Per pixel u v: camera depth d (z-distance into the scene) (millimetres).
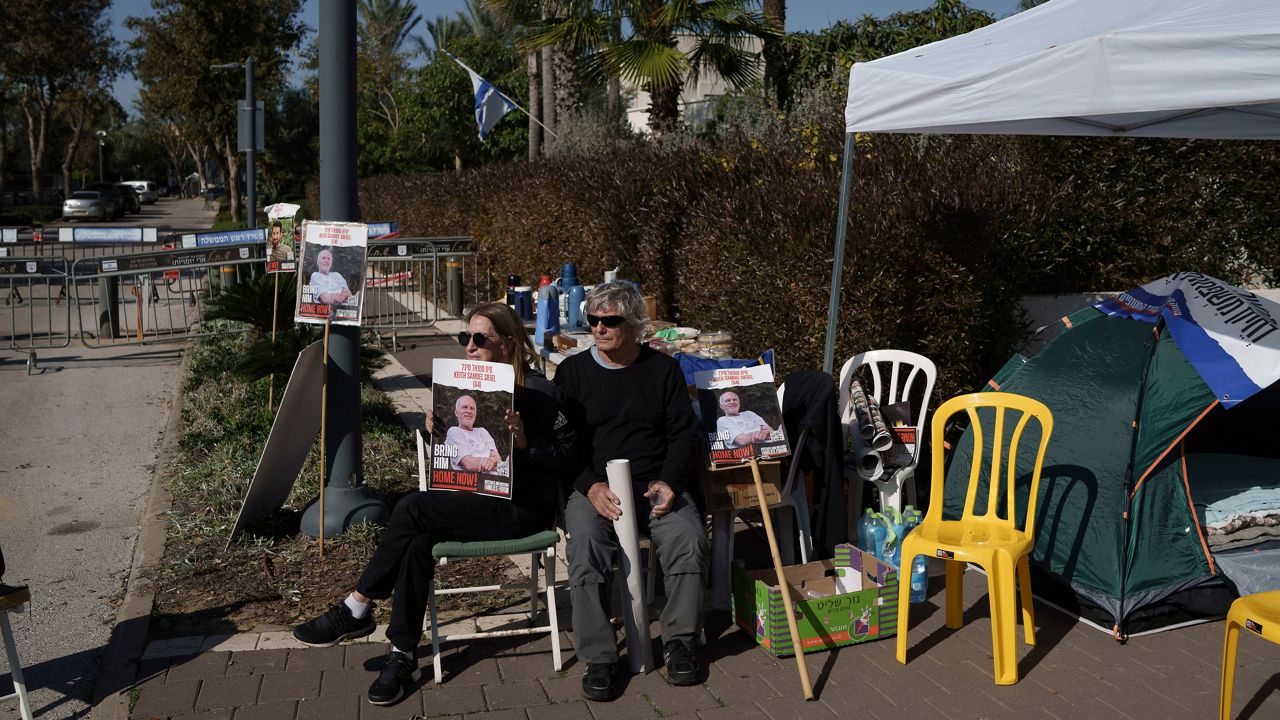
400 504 3961
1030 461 4750
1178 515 4379
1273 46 3164
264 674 3920
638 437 4168
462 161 30547
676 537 3965
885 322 5777
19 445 7508
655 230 8461
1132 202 7469
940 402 5996
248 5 34969
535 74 21156
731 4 12516
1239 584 4293
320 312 5172
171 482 6293
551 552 3996
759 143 8516
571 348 6406
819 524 4828
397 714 3641
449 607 4566
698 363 4930
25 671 4043
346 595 4621
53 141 68312
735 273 6672
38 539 5566
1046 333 6801
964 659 4094
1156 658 4086
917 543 4008
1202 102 3332
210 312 8680
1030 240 6605
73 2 44688
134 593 4648
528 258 12008
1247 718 3594
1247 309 4340
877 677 3938
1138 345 4578
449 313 13820
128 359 10930
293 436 5230
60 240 11047
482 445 3889
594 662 3826
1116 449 4402
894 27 11336
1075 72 3674
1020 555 3936
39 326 13234
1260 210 7523
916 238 5770
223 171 44562
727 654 4152
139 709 3656
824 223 5875
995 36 4652
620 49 12469
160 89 37312
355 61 5242
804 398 4754
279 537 5328
